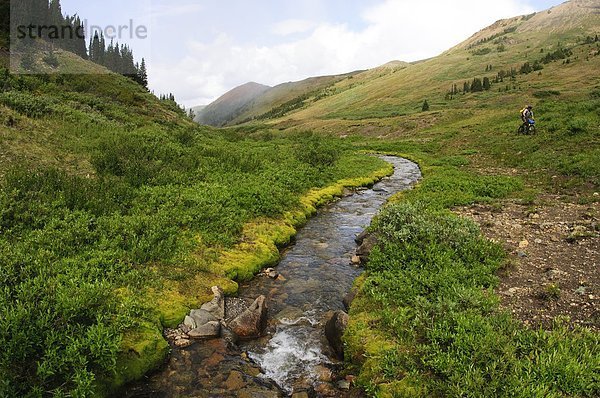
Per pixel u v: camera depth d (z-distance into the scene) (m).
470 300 7.89
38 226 10.59
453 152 35.62
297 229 16.23
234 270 11.19
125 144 19.98
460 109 77.25
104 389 6.35
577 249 10.56
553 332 6.68
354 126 81.38
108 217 11.84
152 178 16.59
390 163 35.66
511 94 84.69
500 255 10.42
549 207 15.09
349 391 6.80
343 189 24.03
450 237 10.95
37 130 20.03
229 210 14.51
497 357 6.10
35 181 12.77
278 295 10.55
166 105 58.94
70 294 7.24
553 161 21.95
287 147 37.78
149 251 10.35
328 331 8.52
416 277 9.12
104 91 44.06
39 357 6.07
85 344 6.31
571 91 74.69
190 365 7.43
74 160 17.47
